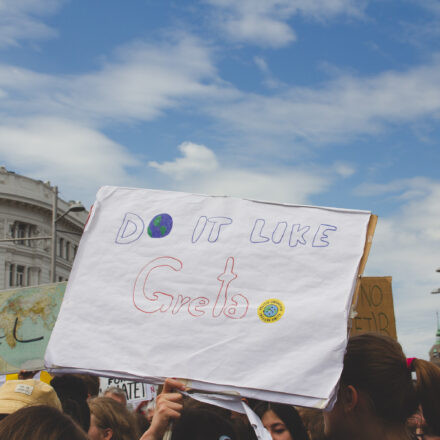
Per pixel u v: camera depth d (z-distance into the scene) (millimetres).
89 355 2645
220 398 2428
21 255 50594
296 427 3744
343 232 2672
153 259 2811
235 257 2723
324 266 2613
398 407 2221
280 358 2430
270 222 2777
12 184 49906
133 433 4199
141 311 2693
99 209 2982
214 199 2898
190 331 2584
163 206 2932
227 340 2518
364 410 2240
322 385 2330
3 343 10703
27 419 1837
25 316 10711
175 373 2512
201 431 2469
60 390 3678
